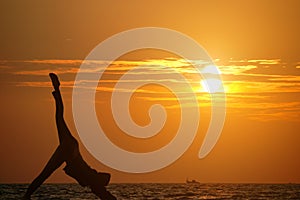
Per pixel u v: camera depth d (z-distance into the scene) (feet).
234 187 558.15
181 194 374.43
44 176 69.15
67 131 70.23
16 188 458.91
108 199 72.74
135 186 599.98
